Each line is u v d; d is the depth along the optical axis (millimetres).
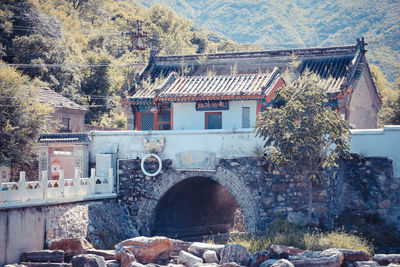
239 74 33469
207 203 35531
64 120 45219
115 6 156250
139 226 28172
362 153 26891
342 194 27094
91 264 19344
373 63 162750
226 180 26734
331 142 23672
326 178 24828
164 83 31391
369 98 36469
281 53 35906
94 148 29516
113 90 67250
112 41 108875
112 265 20391
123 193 28562
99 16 141625
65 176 31344
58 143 29781
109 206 27266
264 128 23625
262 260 20297
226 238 28547
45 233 22328
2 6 60375
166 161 28078
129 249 21078
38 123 36531
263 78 30125
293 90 24422
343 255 19766
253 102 29125
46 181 22734
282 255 20297
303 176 25219
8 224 20531
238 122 29531
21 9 62281
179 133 27828
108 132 29297
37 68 53844
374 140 26656
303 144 22922
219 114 30109
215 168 26969
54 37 63125
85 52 97812
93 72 64312
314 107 23328
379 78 72875
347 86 30000
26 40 55688
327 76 32719
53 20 65062
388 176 26219
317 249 21406
